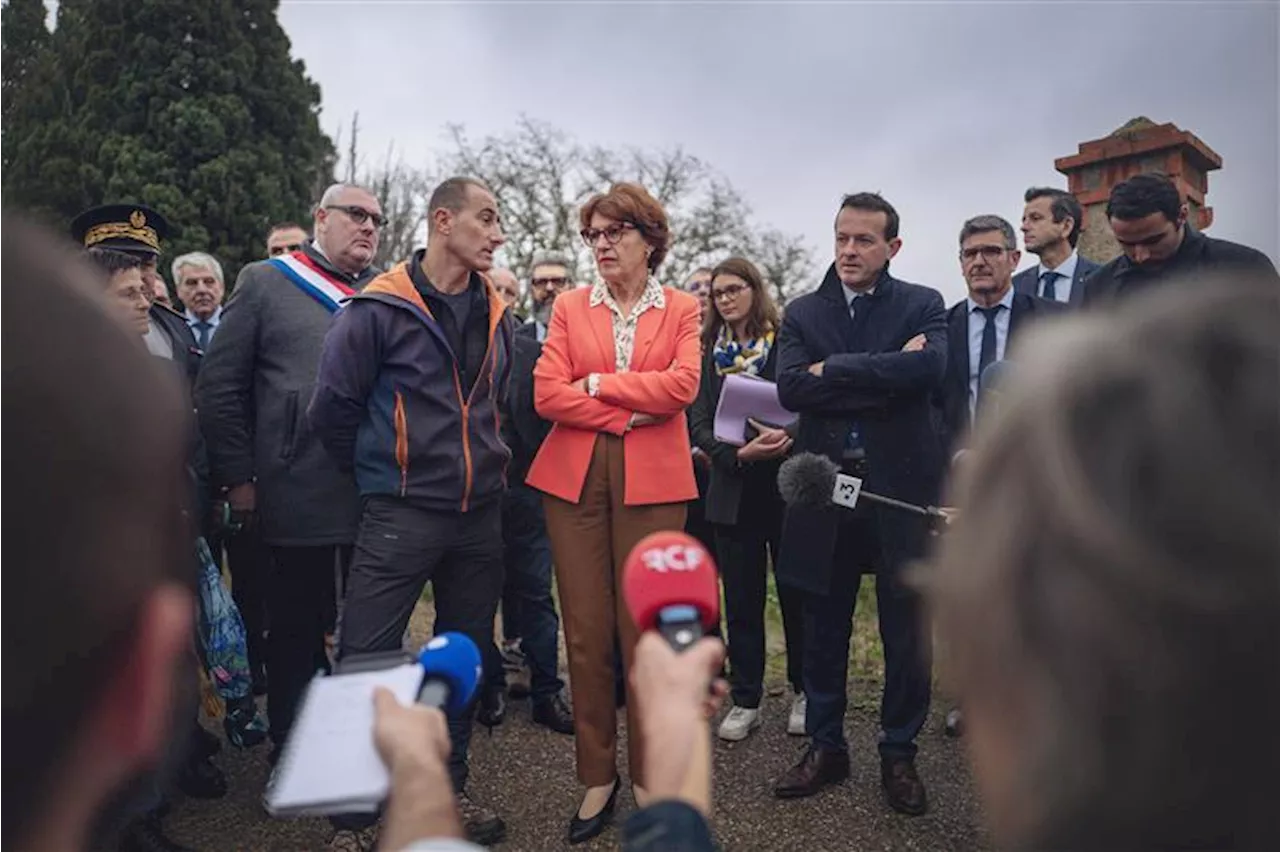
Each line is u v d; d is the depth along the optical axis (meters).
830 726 3.18
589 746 2.96
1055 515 0.51
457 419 2.76
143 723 0.52
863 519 3.07
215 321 5.00
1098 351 0.54
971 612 0.56
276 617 3.23
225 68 14.88
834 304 3.20
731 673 3.88
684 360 2.94
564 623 2.99
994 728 0.56
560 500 2.96
